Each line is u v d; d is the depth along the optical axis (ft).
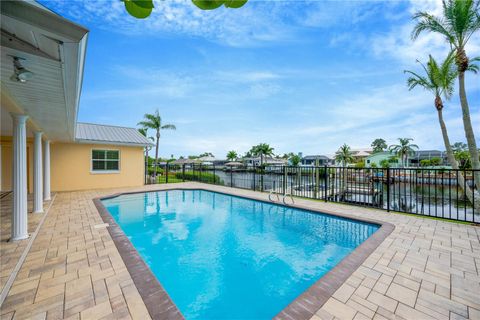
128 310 6.99
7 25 4.44
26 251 11.37
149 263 12.96
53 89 9.02
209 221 21.02
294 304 7.22
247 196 28.50
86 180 33.71
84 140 31.73
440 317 6.69
